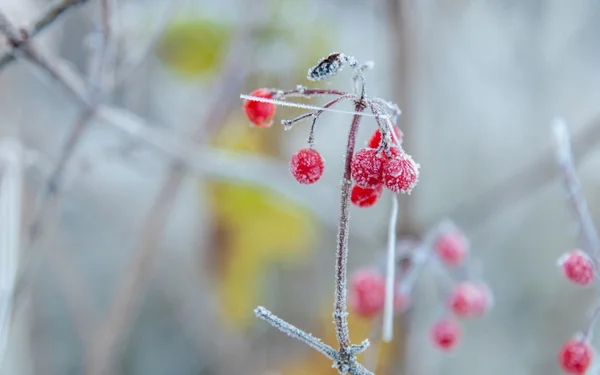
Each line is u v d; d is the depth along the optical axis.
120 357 1.10
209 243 0.99
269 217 0.96
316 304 1.08
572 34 1.04
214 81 0.88
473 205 0.90
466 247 0.72
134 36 0.85
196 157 0.78
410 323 0.81
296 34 0.89
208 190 0.95
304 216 0.97
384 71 0.94
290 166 0.59
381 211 1.04
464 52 1.04
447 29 0.99
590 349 0.65
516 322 1.08
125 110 0.82
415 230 0.83
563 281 1.04
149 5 0.92
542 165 0.86
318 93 0.59
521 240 1.10
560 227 1.07
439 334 0.71
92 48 0.72
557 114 1.06
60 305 1.10
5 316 0.66
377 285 0.71
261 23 0.85
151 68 0.94
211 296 1.04
